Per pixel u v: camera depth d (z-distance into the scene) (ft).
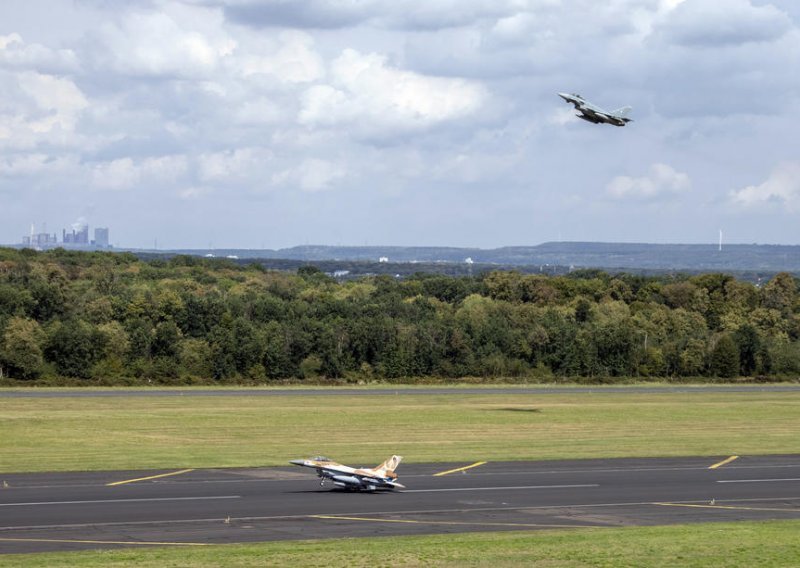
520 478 280.51
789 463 322.14
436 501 240.53
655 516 226.38
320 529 202.49
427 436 387.14
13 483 253.44
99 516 211.00
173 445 347.36
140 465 291.17
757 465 316.40
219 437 374.43
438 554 175.01
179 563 166.09
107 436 370.94
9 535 190.70
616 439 386.52
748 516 228.02
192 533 195.72
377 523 210.38
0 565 163.43
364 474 249.96
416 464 305.12
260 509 224.12
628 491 261.24
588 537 193.26
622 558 174.29
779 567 170.09
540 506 236.63
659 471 299.38
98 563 165.48
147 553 173.99
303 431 398.01
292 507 227.61
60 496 234.58
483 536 195.21
